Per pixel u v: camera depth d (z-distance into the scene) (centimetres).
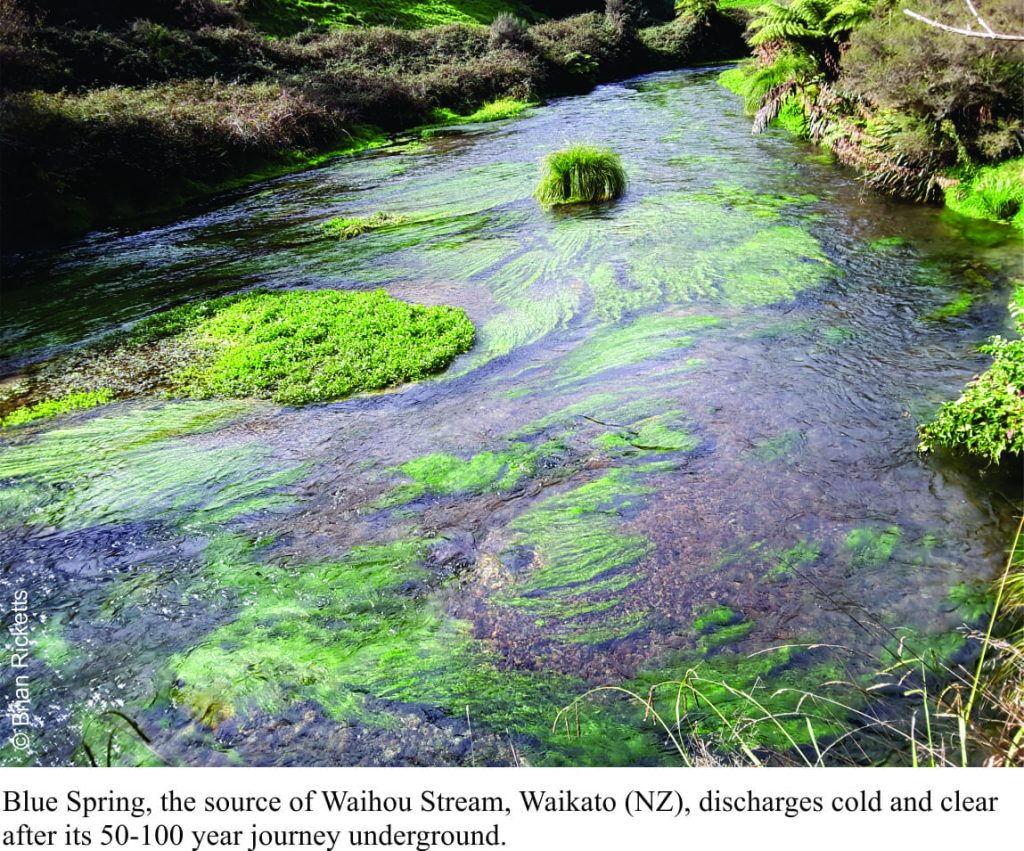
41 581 532
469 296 1012
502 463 629
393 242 1273
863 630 432
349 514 582
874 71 1261
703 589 474
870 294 884
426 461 640
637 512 552
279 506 597
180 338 938
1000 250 967
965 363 712
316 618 481
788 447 610
